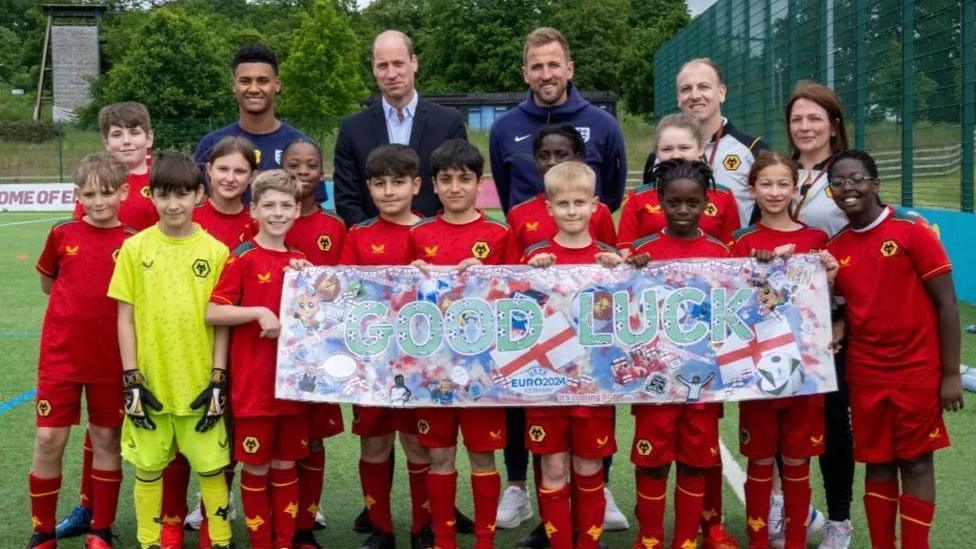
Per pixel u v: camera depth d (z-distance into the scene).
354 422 4.06
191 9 74.38
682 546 3.78
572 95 4.85
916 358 3.53
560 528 3.76
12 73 77.56
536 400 3.74
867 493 3.70
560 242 3.88
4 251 16.44
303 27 48.38
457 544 4.26
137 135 4.43
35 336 8.95
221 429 3.86
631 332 3.73
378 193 4.04
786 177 3.82
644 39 57.66
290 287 3.81
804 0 14.13
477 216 4.04
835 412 3.96
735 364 3.73
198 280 3.84
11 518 4.46
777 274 3.73
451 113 4.91
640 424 3.78
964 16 9.82
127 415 3.79
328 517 4.57
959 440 5.51
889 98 11.46
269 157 4.87
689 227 3.79
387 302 3.79
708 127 4.60
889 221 3.58
